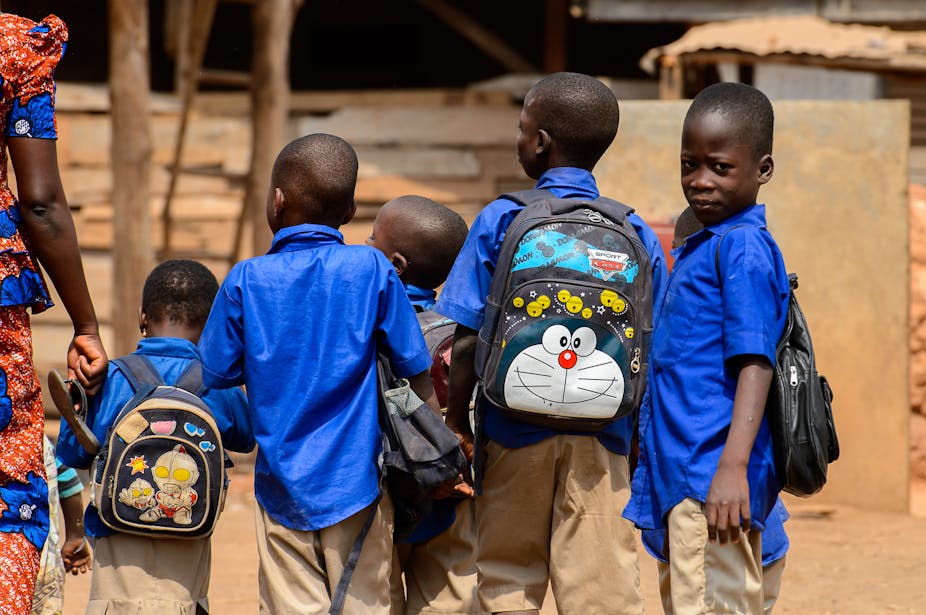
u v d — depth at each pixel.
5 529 5.48
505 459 6.65
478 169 24.92
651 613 10.34
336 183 6.77
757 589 6.17
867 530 14.44
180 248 24.25
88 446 6.62
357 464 6.42
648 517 6.40
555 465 6.62
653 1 25.61
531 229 6.49
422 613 7.48
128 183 17.55
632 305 6.45
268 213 6.95
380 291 6.64
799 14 25.05
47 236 5.78
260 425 6.45
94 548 6.95
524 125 7.05
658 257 7.00
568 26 31.48
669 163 15.79
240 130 24.47
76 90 24.62
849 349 15.76
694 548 6.09
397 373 6.69
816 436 6.05
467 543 7.44
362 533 6.47
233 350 6.56
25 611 5.42
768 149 6.41
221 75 25.20
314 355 6.48
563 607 6.69
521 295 6.39
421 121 25.02
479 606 6.92
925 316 15.82
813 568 12.39
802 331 6.26
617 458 6.75
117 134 17.59
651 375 6.48
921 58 20.02
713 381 6.16
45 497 5.68
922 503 15.67
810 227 15.80
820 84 25.53
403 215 7.92
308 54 32.94
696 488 6.08
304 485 6.33
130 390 7.09
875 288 15.64
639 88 27.83
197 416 6.84
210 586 11.21
